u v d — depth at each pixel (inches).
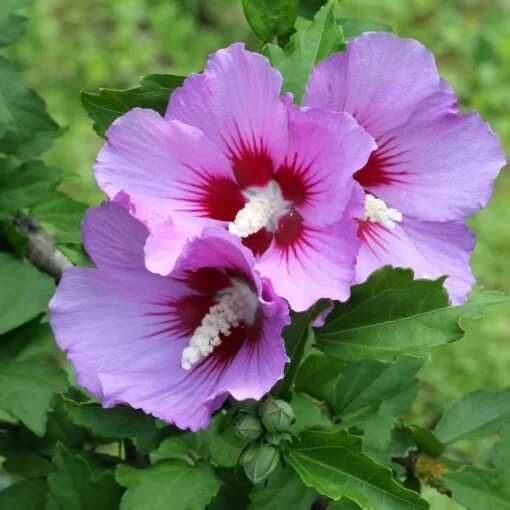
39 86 68.6
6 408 23.6
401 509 20.3
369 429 23.9
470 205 20.5
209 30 74.7
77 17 72.7
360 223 20.8
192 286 20.8
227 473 22.8
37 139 26.6
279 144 20.0
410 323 20.5
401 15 76.5
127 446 24.9
